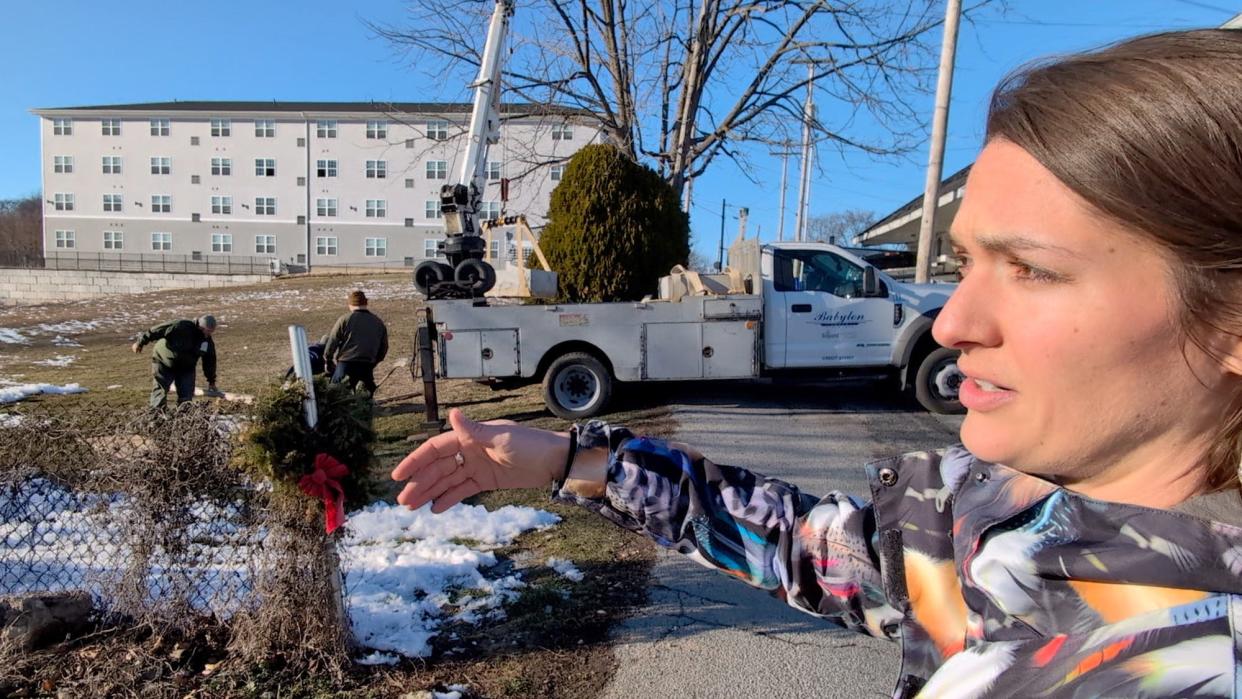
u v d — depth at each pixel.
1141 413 0.63
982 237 0.69
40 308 30.56
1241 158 0.55
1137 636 0.59
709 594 3.70
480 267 8.50
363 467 3.00
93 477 3.20
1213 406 0.62
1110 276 0.61
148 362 15.47
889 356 8.23
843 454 6.45
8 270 47.00
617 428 1.30
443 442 1.26
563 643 3.25
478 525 4.68
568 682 2.96
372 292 33.97
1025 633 0.70
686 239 11.19
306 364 2.89
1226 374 0.61
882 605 1.08
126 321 25.62
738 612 3.51
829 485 5.57
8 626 2.99
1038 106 0.65
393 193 53.47
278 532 3.00
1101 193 0.58
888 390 9.41
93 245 53.75
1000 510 0.77
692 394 9.31
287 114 52.84
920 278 10.83
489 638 3.30
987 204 0.69
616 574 3.96
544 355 8.13
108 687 2.84
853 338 8.21
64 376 13.53
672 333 8.04
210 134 53.25
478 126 10.00
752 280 8.20
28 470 3.21
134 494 3.12
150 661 3.01
